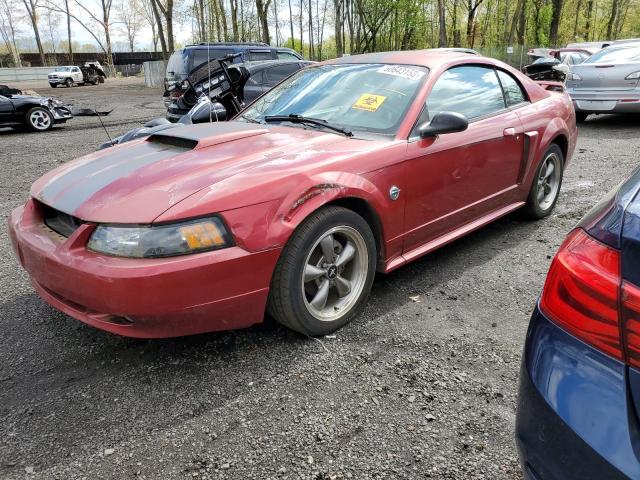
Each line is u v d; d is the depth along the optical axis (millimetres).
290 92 3859
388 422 2197
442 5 27438
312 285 2828
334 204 2779
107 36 61156
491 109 3908
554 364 1347
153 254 2217
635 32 56281
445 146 3297
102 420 2258
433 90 3410
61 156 8836
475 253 4020
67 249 2350
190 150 2896
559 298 1392
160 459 2033
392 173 2982
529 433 1383
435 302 3244
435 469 1949
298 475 1937
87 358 2723
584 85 9914
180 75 11727
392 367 2578
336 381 2479
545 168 4562
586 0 49500
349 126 3281
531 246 4137
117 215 2297
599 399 1238
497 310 3135
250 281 2424
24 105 11898
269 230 2426
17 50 67875
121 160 2891
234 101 6848
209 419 2244
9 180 7031
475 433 2129
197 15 31234
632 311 1207
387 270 3139
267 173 2527
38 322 3107
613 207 1361
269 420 2227
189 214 2270
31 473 1980
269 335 2887
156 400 2377
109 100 21391
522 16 35562
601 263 1296
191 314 2324
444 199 3406
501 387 2414
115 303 2221
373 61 3805
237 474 1949
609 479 1179
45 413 2309
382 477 1920
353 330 2928
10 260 4082
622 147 7949
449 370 2545
